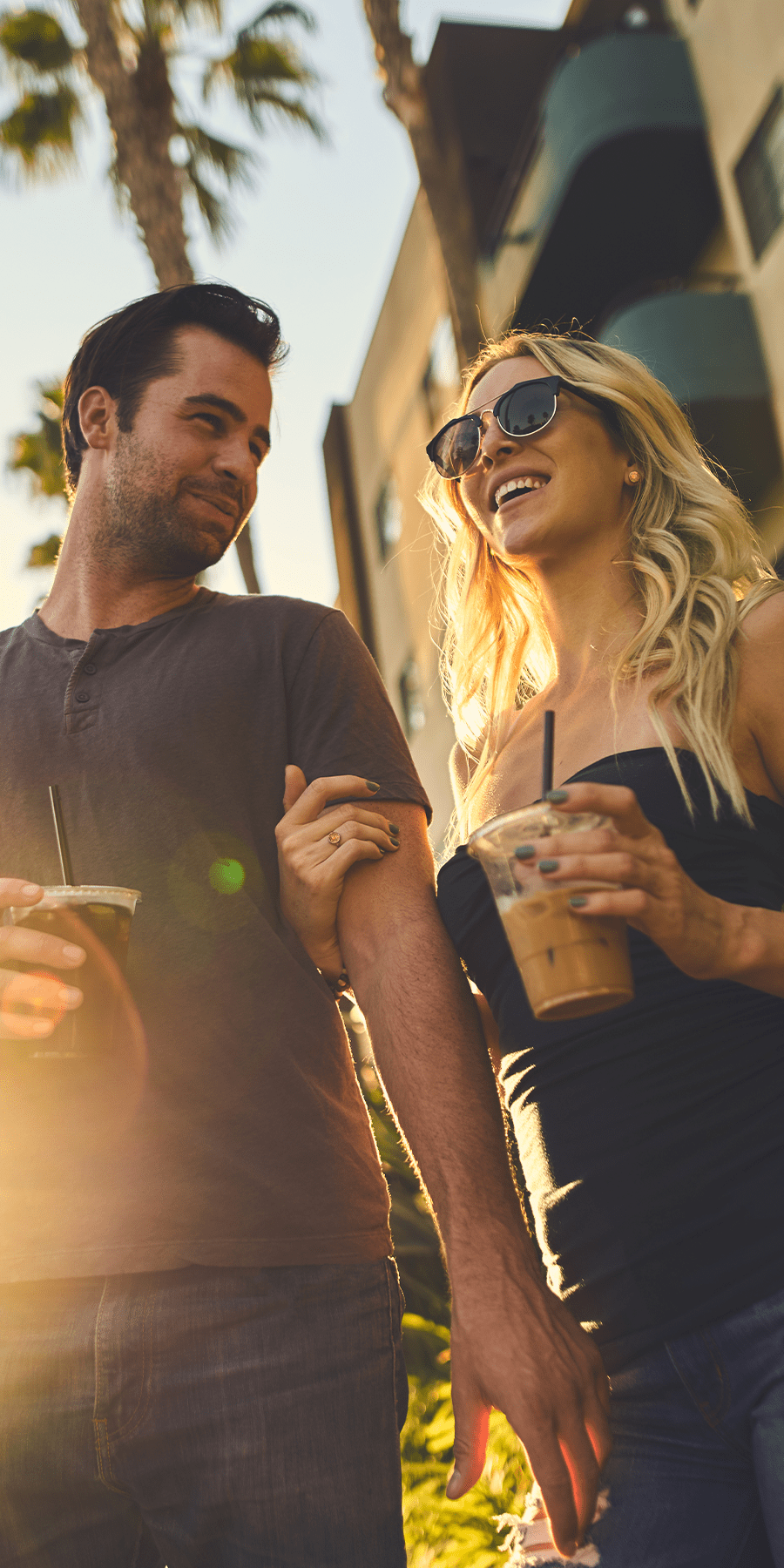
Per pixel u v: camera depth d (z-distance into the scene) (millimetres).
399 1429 1981
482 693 2705
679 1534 1665
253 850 2150
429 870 2262
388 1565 1848
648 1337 1721
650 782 1919
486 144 18359
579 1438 1677
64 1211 1898
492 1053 2324
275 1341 1868
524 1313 1727
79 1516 1871
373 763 2270
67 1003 1727
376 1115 5637
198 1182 1901
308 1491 1814
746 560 2229
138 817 2117
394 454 20891
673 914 1491
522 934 1529
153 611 2445
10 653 2416
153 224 11891
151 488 2373
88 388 2504
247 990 2029
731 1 13008
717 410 12758
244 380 2451
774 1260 1651
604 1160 1792
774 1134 1720
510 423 2324
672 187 14398
